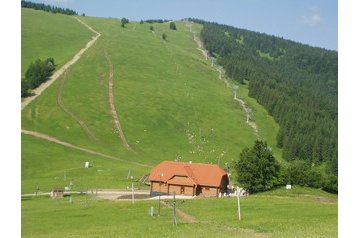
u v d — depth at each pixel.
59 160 135.75
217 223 47.19
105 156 146.12
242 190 88.19
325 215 52.38
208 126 188.00
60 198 82.75
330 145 175.25
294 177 93.44
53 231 48.19
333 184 95.00
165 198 80.25
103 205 69.25
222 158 159.62
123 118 180.50
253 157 87.75
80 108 181.12
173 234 40.06
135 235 40.94
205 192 89.94
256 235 37.16
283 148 177.00
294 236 34.81
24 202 77.56
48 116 170.50
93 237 41.31
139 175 113.94
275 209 58.16
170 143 168.62
